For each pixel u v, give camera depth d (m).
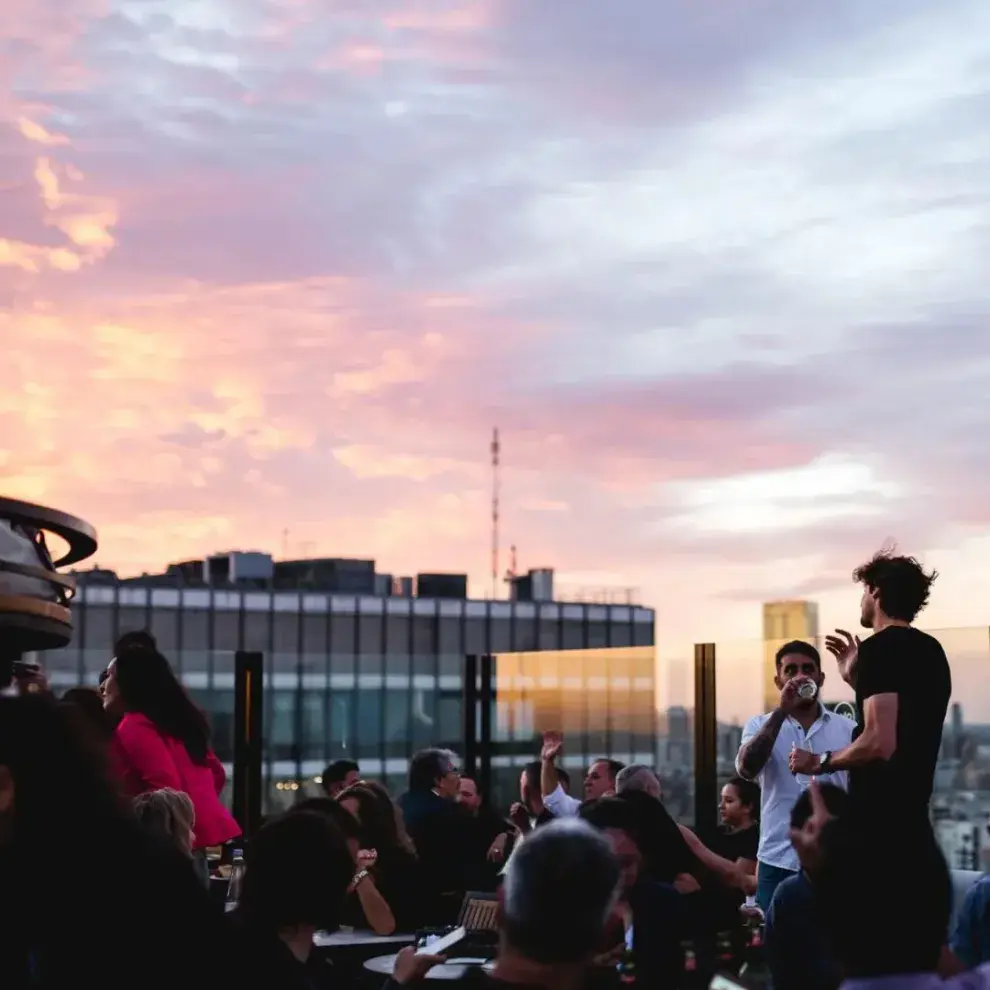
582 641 48.41
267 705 13.68
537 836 3.44
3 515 5.02
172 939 3.12
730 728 10.53
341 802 8.49
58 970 3.15
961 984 3.16
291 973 4.02
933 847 3.09
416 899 8.42
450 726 13.48
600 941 3.38
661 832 5.21
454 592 47.78
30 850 3.16
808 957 4.67
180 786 6.88
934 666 5.56
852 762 5.48
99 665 14.76
